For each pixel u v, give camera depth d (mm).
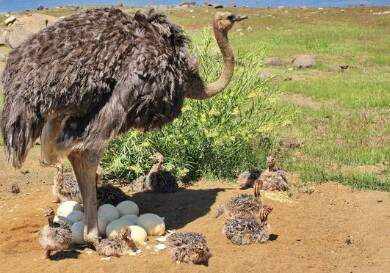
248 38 28062
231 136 10312
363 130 13562
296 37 28031
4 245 7996
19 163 7273
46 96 7117
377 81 18984
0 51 24875
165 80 7562
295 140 12547
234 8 40531
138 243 7770
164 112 7734
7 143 7258
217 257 7387
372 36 28250
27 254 7777
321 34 28688
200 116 10359
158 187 9500
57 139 7473
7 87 7367
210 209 8820
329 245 8000
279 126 13055
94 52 7305
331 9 39344
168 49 7746
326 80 19422
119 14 7684
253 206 8117
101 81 7297
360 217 8898
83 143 7367
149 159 10312
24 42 7574
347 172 10820
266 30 30844
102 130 7359
